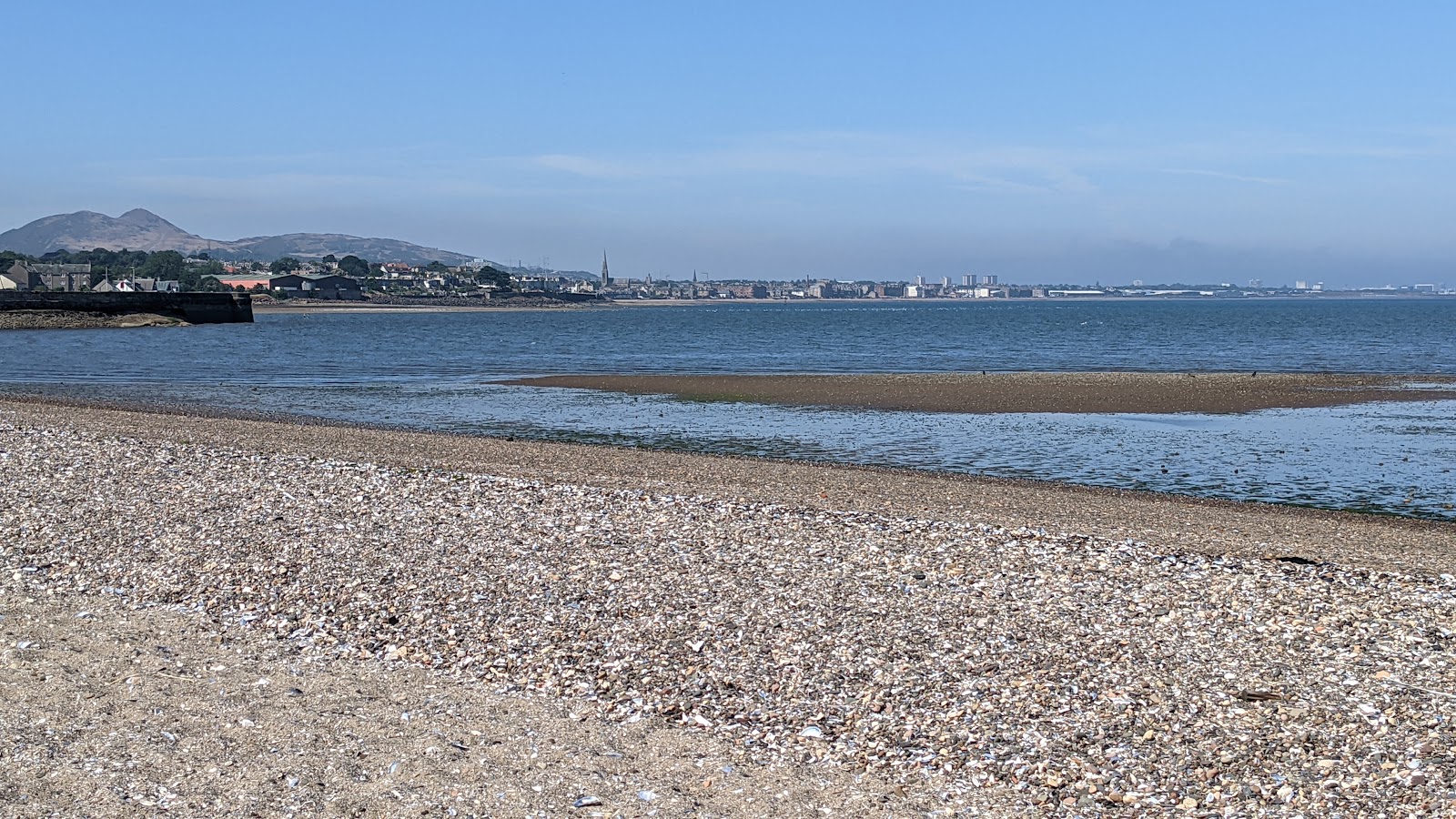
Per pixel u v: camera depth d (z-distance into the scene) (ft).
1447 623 43.45
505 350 290.76
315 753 33.71
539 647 42.42
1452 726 34.24
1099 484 88.94
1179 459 101.65
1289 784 31.19
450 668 40.83
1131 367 225.35
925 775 32.40
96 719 36.09
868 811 30.53
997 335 402.11
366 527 59.77
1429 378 181.47
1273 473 93.81
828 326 521.24
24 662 41.01
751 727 35.58
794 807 30.71
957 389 164.25
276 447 96.53
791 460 100.32
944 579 49.83
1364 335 388.57
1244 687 37.60
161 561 53.78
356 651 42.55
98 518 62.13
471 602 47.37
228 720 36.17
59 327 422.82
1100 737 34.27
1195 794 30.96
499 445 104.01
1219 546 61.16
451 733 35.32
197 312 481.05
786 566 51.93
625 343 337.31
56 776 31.99
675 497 67.41
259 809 30.27
